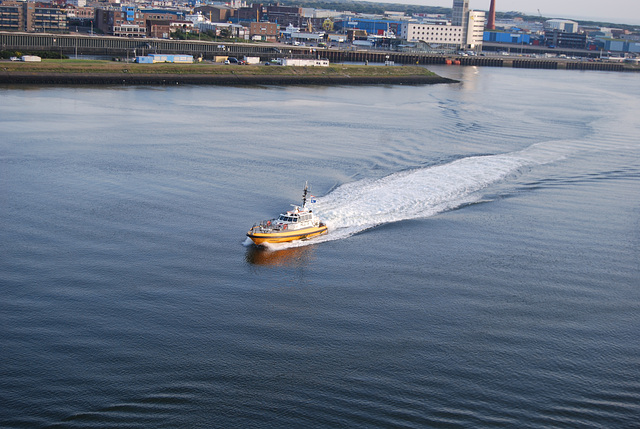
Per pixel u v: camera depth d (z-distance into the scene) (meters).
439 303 55.91
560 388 45.03
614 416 42.47
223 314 53.19
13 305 52.97
